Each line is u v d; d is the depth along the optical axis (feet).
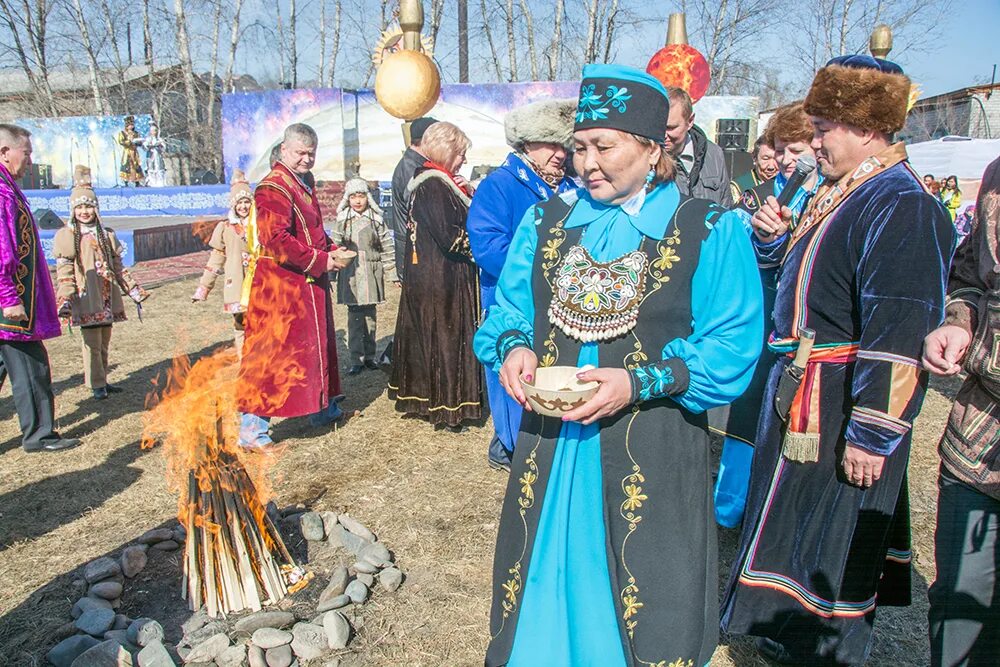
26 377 14.66
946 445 6.70
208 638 8.44
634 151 5.91
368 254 20.18
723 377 5.90
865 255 6.91
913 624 9.25
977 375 6.35
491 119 44.93
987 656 6.52
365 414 17.17
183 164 80.69
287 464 14.26
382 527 11.72
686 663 5.93
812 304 7.41
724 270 5.97
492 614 6.51
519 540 6.30
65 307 17.58
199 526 9.07
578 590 6.08
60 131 60.03
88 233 17.75
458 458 14.57
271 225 13.84
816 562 7.48
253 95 47.14
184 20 79.92
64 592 9.80
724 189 14.17
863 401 6.79
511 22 76.07
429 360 15.75
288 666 8.36
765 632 7.89
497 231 12.51
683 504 6.05
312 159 14.47
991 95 77.25
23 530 11.69
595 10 70.33
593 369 5.74
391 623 9.18
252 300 14.17
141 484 13.42
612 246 6.16
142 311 28.86
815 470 7.43
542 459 6.25
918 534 11.48
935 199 6.86
